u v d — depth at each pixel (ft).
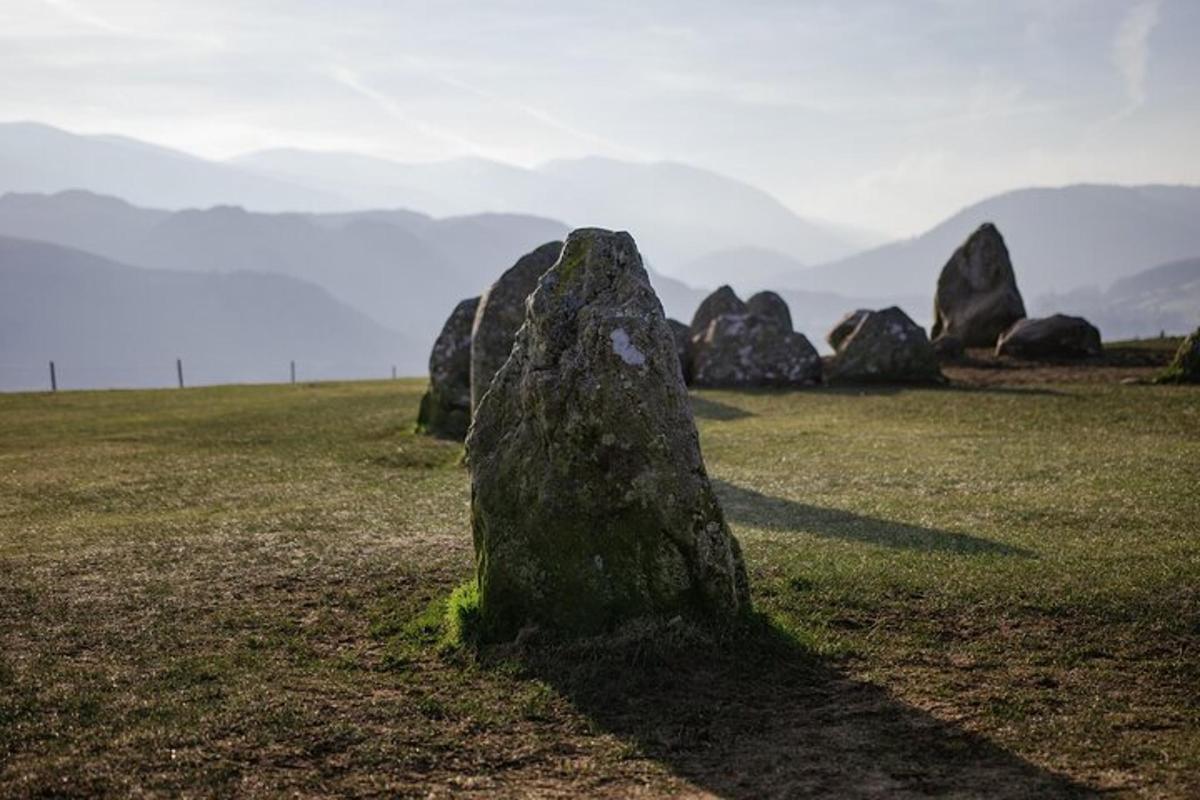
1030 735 37.01
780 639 45.65
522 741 37.55
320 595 54.80
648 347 45.75
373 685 42.73
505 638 46.42
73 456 107.14
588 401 45.39
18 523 75.77
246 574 58.75
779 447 99.71
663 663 42.91
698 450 45.80
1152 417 106.01
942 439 100.73
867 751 36.24
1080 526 64.69
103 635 48.67
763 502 76.02
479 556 48.73
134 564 61.26
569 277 48.88
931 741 36.86
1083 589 50.96
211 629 49.73
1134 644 45.09
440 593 54.39
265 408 146.72
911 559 57.72
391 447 108.17
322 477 92.94
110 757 35.94
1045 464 84.94
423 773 35.32
